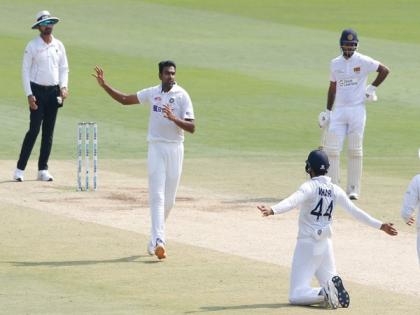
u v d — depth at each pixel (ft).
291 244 181.06
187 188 238.89
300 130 330.95
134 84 390.01
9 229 190.70
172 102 172.76
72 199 222.89
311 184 140.87
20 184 241.35
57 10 543.39
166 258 169.58
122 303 140.87
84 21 519.19
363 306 140.56
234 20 543.39
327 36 505.25
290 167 272.10
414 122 347.15
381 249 178.50
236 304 140.97
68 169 264.31
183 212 209.87
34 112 243.81
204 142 308.81
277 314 135.85
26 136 244.63
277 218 205.57
